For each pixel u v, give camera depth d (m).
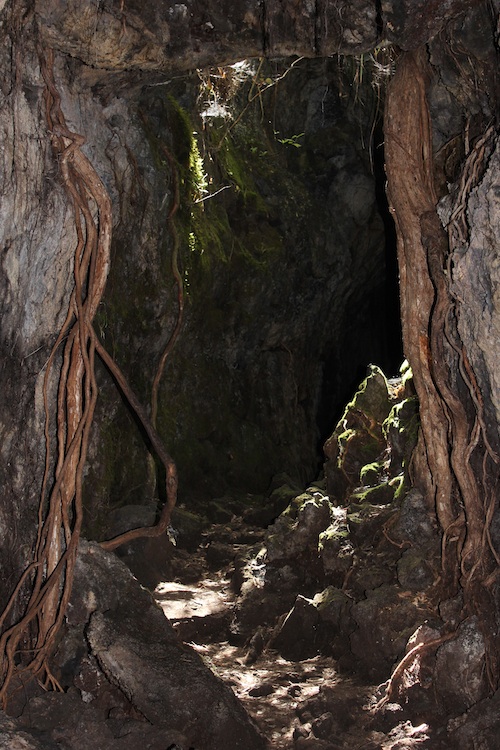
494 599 4.38
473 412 4.66
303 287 10.84
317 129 11.27
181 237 8.27
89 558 4.68
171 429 8.64
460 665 4.28
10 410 4.39
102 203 4.46
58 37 4.23
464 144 4.72
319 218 10.98
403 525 5.56
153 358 7.52
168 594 6.24
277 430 10.54
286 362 10.94
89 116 5.08
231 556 7.11
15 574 4.50
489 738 3.89
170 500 5.00
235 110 9.95
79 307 4.48
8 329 4.27
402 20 4.23
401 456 6.27
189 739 4.12
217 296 9.46
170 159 6.56
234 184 9.80
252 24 4.55
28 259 4.29
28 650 4.30
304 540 6.12
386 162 4.90
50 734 3.78
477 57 4.31
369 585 5.53
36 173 4.23
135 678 4.20
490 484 4.48
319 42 4.51
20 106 4.07
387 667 4.89
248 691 4.87
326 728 4.34
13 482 4.48
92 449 6.38
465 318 4.26
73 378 4.54
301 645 5.44
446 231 4.71
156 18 4.42
